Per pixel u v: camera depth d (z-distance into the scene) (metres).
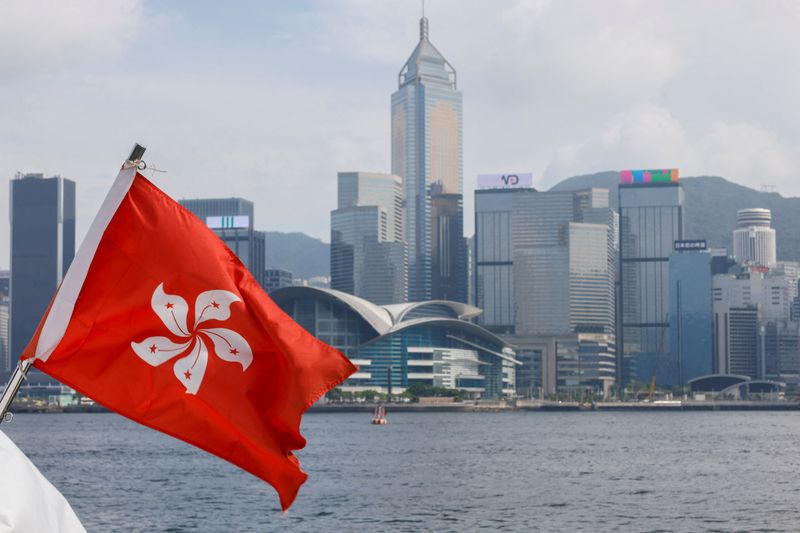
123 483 134.25
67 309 16.61
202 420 16.73
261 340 17.00
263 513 99.56
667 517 97.19
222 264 17.06
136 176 16.91
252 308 17.02
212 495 116.88
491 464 172.12
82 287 16.70
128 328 16.78
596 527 90.44
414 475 147.25
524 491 122.44
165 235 16.86
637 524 92.31
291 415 16.97
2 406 16.36
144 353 16.81
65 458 190.38
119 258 16.83
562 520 94.81
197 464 171.88
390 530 88.12
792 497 116.00
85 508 105.44
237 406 16.91
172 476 145.38
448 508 103.94
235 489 123.88
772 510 103.06
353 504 106.75
